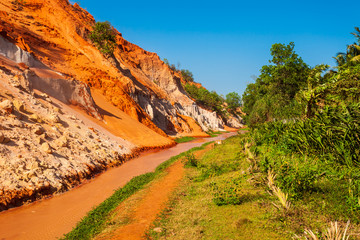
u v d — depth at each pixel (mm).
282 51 33188
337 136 10586
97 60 50156
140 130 36875
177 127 61469
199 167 17688
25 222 9469
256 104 34656
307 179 9008
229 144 27078
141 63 91250
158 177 16156
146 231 7785
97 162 18875
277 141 16891
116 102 41625
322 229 6195
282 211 7391
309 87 19750
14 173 11984
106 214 10148
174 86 93562
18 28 39281
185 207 9672
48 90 26828
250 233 6551
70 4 74938
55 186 13102
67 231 8906
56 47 43312
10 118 15695
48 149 15289
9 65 23547
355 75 15320
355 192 7664
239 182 11523
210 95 115750
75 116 25453
